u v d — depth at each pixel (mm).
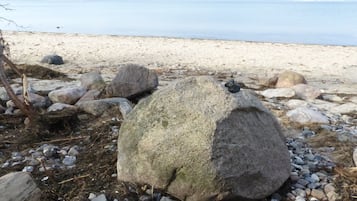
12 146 3182
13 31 13320
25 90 3650
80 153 3027
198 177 2240
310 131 3619
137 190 2447
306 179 2684
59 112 3637
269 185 2398
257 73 7047
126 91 4355
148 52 9164
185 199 2312
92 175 2686
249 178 2312
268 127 2523
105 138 3203
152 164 2369
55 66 7113
